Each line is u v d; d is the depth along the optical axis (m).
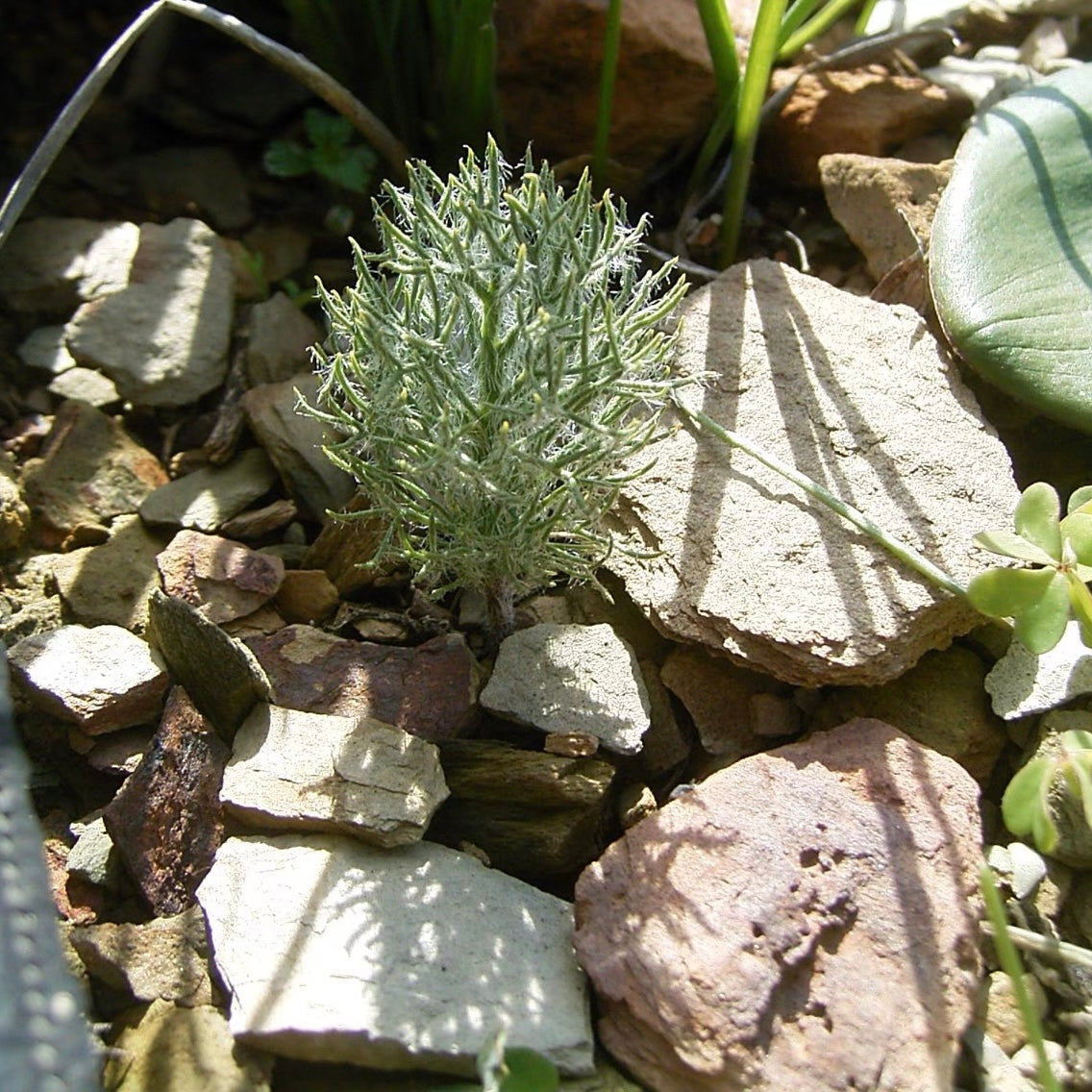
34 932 0.11
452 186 0.16
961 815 0.16
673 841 0.15
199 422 0.23
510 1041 0.14
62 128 0.20
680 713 0.18
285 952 0.14
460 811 0.17
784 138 0.26
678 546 0.18
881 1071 0.14
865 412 0.20
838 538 0.18
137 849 0.16
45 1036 0.10
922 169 0.23
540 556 0.17
